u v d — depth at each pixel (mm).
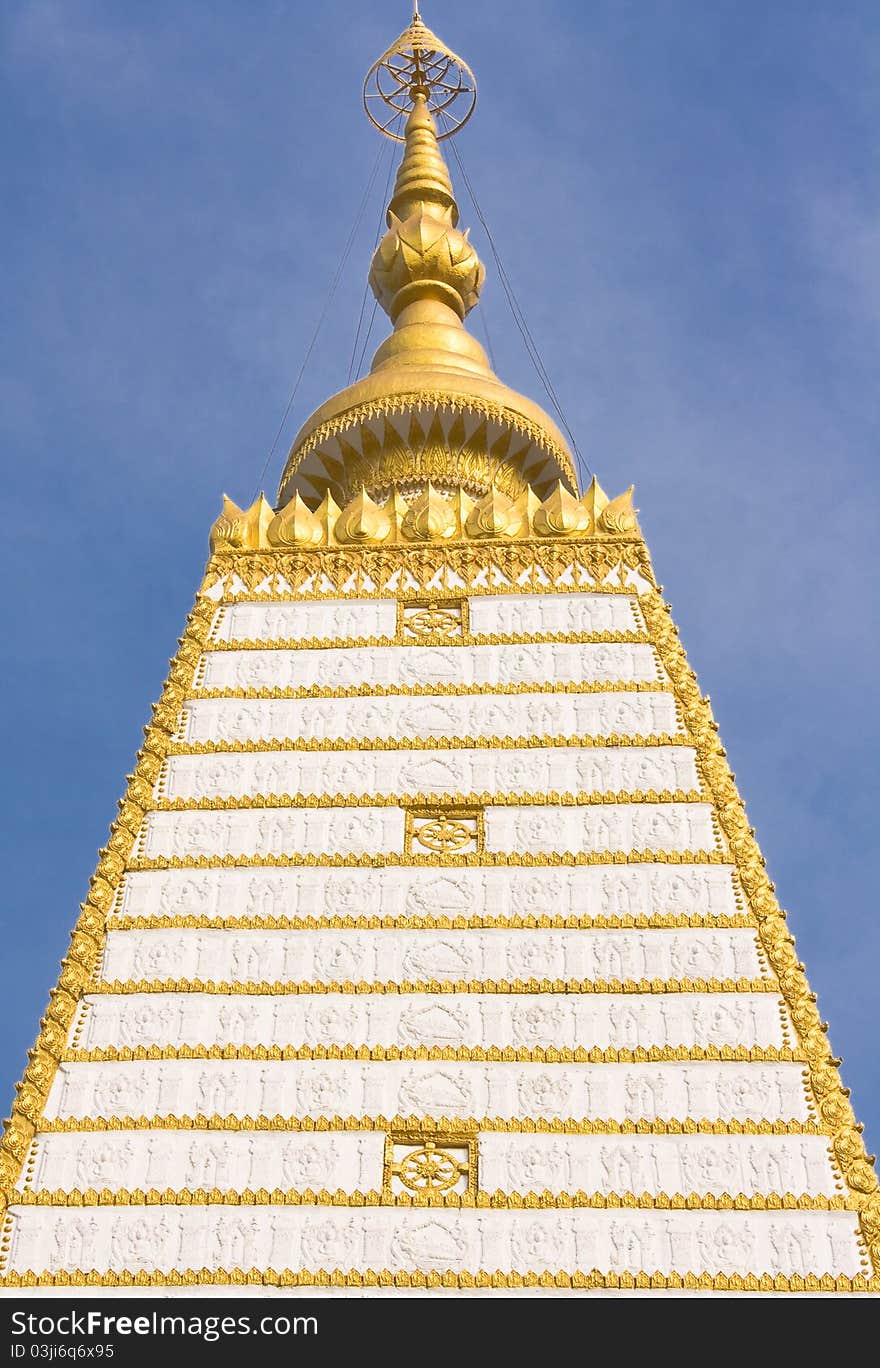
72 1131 22141
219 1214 21297
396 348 37469
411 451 35219
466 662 28359
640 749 26625
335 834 25578
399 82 43812
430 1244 20969
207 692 27938
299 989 23484
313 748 26859
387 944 24016
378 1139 21969
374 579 30109
